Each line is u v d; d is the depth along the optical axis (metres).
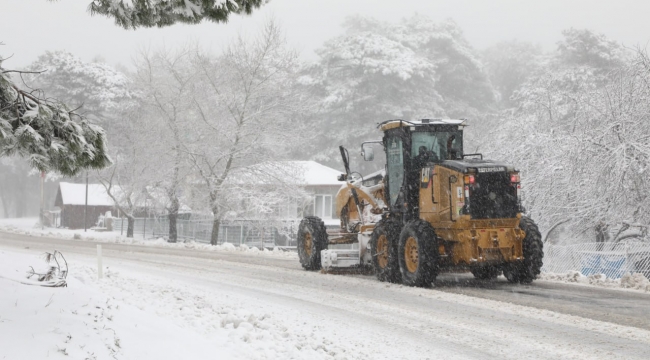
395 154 18.45
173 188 43.72
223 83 41.66
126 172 48.53
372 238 18.09
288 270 21.52
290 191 41.56
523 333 10.91
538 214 27.34
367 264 19.48
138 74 43.41
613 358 9.21
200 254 29.20
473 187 15.96
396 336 10.93
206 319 11.62
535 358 9.36
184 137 41.88
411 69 73.12
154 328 8.83
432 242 16.06
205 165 41.41
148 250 31.92
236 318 11.32
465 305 13.68
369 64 72.94
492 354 9.65
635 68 25.12
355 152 72.88
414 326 11.72
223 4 10.44
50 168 10.23
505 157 29.55
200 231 49.03
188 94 41.97
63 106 10.27
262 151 41.44
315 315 12.91
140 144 44.25
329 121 75.62
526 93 43.56
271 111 41.38
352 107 73.19
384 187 19.12
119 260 25.89
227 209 41.41
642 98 24.34
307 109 43.00
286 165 41.56
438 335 10.96
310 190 53.56
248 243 46.06
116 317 8.90
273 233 45.84
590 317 12.05
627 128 24.08
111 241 41.28
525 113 33.50
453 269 17.50
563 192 25.86
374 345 10.28
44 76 79.75
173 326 9.36
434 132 18.00
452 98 81.94
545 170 26.02
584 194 24.66
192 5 10.28
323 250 20.06
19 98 9.93
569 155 24.75
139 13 10.48
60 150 9.94
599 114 26.06
